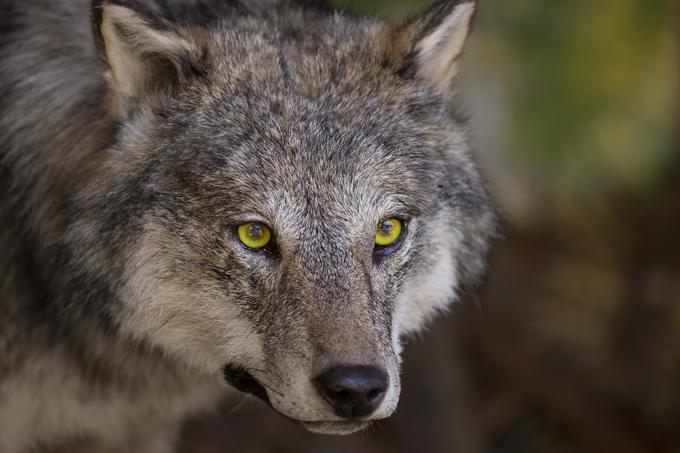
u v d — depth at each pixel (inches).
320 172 318.0
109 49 325.4
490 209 388.8
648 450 569.9
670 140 643.5
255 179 316.2
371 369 294.2
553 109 580.7
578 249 667.4
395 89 347.6
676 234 613.3
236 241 317.7
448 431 545.6
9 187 362.0
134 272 333.4
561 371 593.9
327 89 337.7
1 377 375.2
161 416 410.6
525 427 586.9
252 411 567.8
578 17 561.6
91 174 342.6
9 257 366.6
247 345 320.5
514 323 621.6
